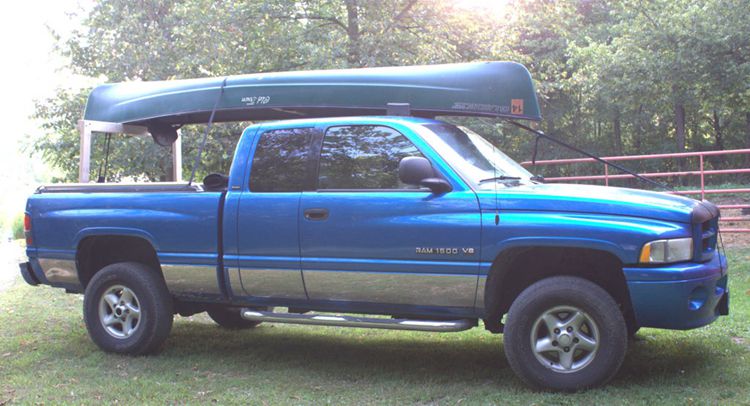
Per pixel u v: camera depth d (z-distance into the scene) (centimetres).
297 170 564
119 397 502
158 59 1730
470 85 566
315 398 493
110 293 636
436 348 643
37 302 935
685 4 2205
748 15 2000
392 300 528
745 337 611
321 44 1758
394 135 542
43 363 611
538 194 491
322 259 542
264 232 562
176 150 793
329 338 701
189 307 668
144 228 612
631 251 461
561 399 461
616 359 466
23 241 2023
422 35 1781
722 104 2292
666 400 445
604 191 500
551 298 477
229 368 583
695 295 468
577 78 2670
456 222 501
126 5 1817
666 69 2189
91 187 651
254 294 579
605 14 3266
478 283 497
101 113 730
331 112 640
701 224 478
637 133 3553
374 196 530
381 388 512
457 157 530
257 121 737
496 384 510
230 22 1738
